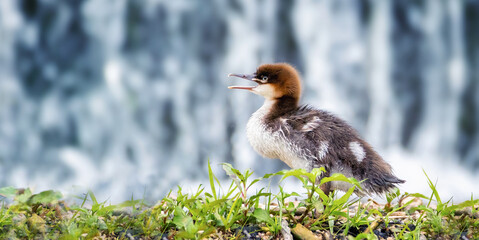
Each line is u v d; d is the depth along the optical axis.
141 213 5.17
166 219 5.00
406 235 5.00
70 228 4.71
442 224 5.28
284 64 7.43
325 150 6.38
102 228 4.84
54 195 4.93
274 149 6.77
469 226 5.33
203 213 4.97
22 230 4.76
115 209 5.12
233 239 4.82
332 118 6.83
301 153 6.44
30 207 5.02
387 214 5.39
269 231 4.96
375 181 6.25
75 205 5.32
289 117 6.86
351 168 6.31
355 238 4.90
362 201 7.54
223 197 5.17
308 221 5.15
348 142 6.47
